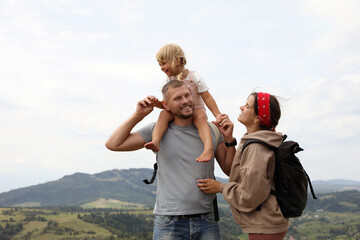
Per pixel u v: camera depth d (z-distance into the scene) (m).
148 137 3.48
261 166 2.69
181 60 3.68
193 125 3.50
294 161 2.72
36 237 173.25
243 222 2.84
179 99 3.33
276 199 2.73
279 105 3.07
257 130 3.15
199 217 3.26
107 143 3.39
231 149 3.37
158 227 3.33
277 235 2.71
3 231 182.12
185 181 3.28
